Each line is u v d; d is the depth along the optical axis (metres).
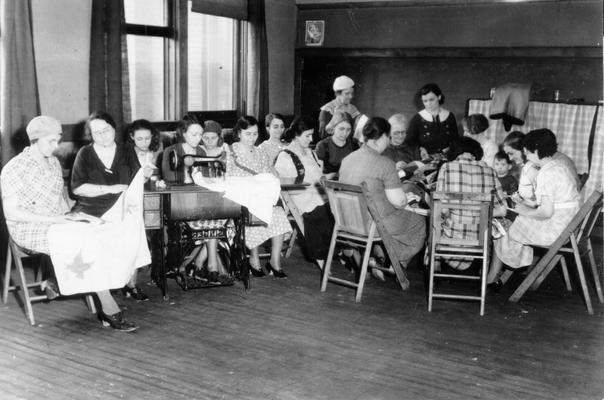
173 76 6.95
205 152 5.27
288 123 8.66
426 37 7.86
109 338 4.14
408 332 4.34
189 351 3.96
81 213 4.38
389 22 8.05
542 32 7.21
